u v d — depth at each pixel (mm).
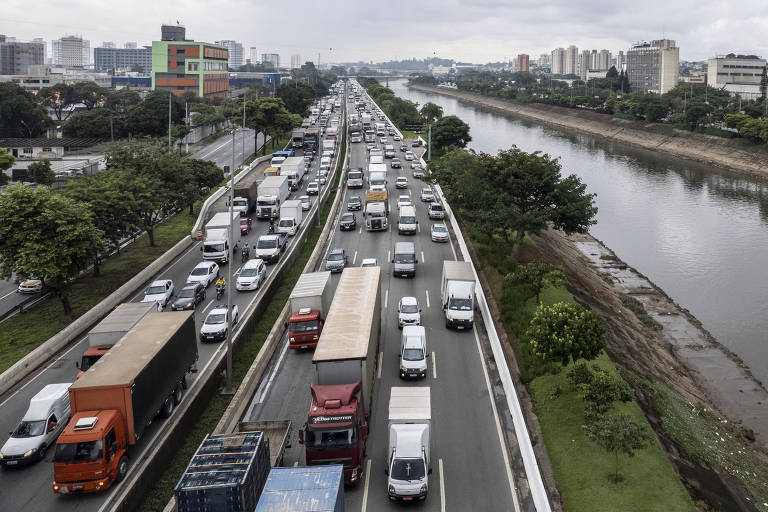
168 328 38875
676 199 132125
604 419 33312
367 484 30766
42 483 31391
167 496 30938
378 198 86812
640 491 31812
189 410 37188
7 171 113938
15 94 149875
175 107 156375
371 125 184375
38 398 35688
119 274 64688
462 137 148250
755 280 85312
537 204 64250
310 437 30172
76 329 50969
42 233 51438
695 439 42031
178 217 90375
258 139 174750
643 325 68875
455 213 88250
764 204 127688
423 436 30234
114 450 30703
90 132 147750
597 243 101438
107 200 62469
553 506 30922
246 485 25891
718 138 181750
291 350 47344
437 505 29188
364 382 33812
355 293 43406
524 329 49281
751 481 39344
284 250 72625
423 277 62688
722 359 62344
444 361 44344
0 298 60406
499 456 33188
